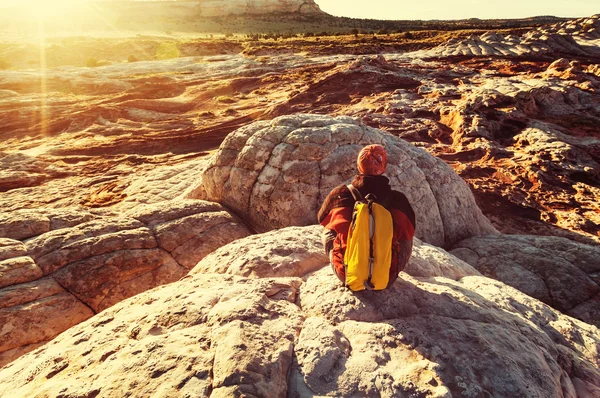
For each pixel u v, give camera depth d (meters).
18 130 25.44
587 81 25.64
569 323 3.64
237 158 7.70
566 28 63.09
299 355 2.57
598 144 15.82
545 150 15.23
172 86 36.19
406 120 20.33
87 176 16.59
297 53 54.94
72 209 7.36
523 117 19.16
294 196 6.90
